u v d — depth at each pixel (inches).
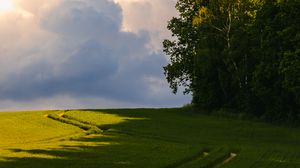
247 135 2797.7
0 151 1891.0
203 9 3823.8
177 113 3777.1
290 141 2628.0
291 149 2228.1
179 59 4128.9
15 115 3289.9
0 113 3449.8
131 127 2861.7
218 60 3769.7
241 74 3646.7
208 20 3816.4
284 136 2783.0
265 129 2999.5
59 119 3051.2
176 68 4089.6
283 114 3371.1
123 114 3476.9
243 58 3725.4
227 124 3193.9
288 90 3068.4
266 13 3321.9
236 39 3683.6
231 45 3700.8
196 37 4060.0
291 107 3309.5
